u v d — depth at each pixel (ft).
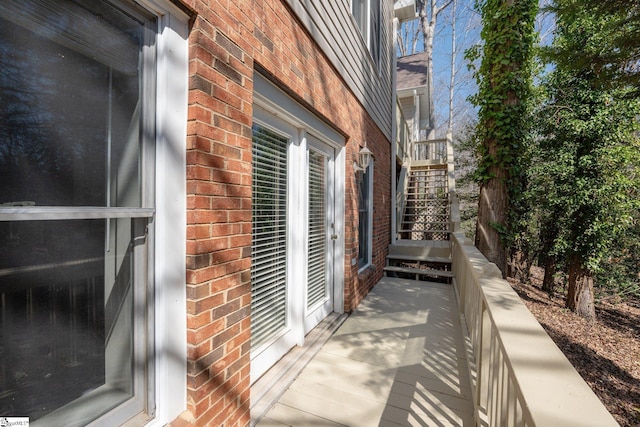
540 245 25.59
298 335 8.71
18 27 2.87
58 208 3.11
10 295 2.84
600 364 16.16
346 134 11.29
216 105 4.72
